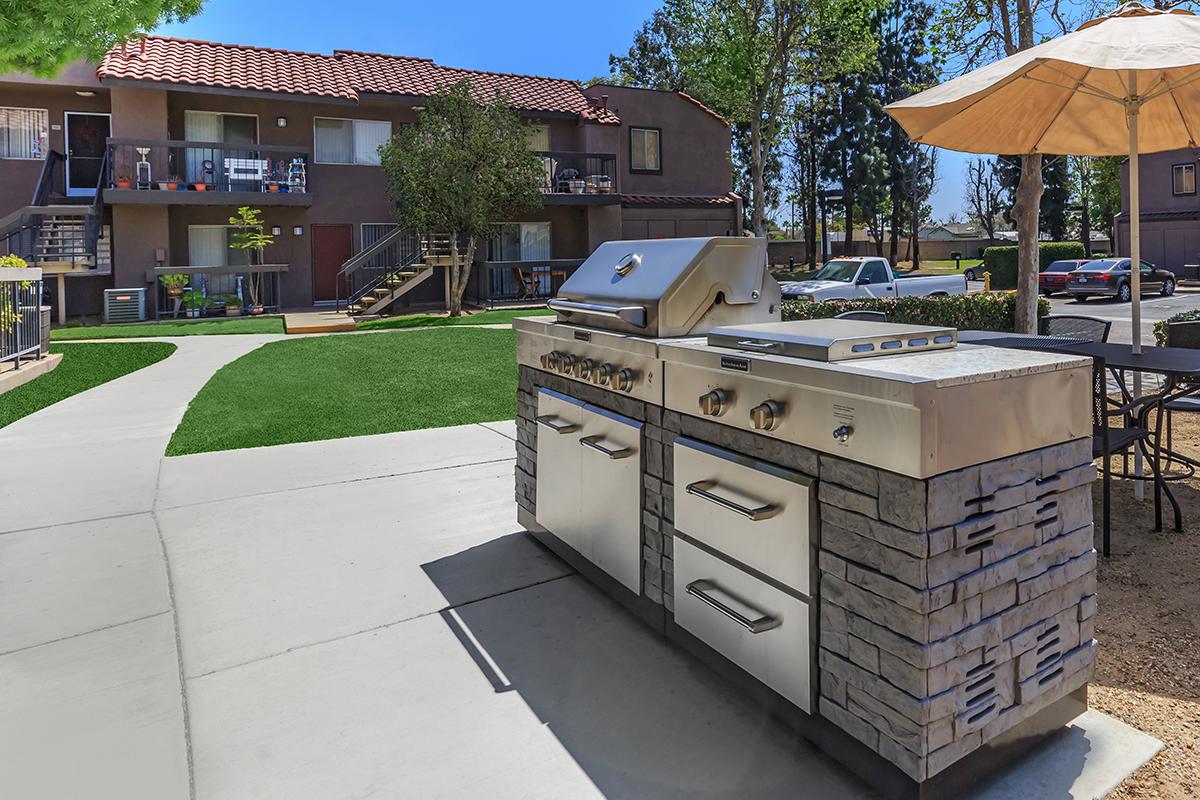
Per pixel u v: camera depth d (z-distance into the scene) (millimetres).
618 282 3064
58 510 4273
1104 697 2348
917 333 2213
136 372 9195
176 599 3148
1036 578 1973
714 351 2312
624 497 2838
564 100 20641
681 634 2607
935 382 1703
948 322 10680
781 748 2115
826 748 2051
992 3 9922
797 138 42688
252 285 16594
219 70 16844
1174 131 4871
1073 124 4914
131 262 15773
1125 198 27203
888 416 1757
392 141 15984
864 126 40219
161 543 3773
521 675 2531
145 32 9844
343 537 3848
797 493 2021
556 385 3367
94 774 2049
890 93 41312
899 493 1751
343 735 2215
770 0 22188
